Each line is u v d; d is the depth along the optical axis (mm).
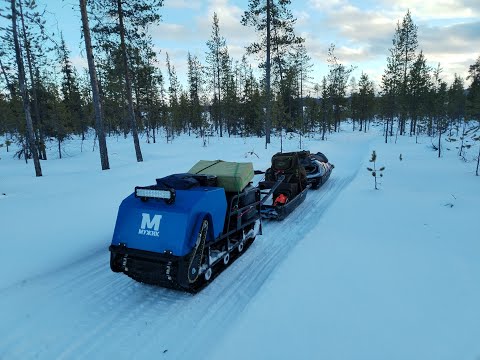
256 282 4602
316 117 42094
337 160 17281
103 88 39906
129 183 10523
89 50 13781
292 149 21938
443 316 3293
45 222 6656
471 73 42062
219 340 3176
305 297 3803
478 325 3117
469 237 5332
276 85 32250
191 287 4152
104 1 15289
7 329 3498
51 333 3471
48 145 32781
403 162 14195
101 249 5539
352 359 2777
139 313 3861
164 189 3980
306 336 3113
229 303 4074
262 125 41156
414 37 35438
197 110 48312
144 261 3939
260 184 7922
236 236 5414
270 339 3096
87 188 9945
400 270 4336
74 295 4207
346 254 4949
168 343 3338
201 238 4062
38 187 11180
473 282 3920
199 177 4785
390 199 7941
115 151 27203
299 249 5234
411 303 3559
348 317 3373
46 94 30156
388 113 38562
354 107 59375
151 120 41812
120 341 3365
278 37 23000
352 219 6664
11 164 23328
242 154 19297
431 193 8359
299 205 8578
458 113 37969
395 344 2926
